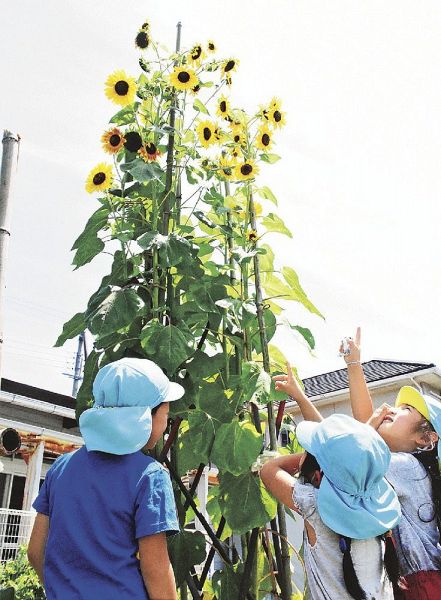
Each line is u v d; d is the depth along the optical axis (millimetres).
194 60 2754
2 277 2881
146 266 2445
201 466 2182
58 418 10844
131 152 2500
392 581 1615
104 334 2023
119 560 1398
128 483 1480
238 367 2365
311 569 1622
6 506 10578
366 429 1658
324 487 1608
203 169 2738
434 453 1886
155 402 1629
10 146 3090
